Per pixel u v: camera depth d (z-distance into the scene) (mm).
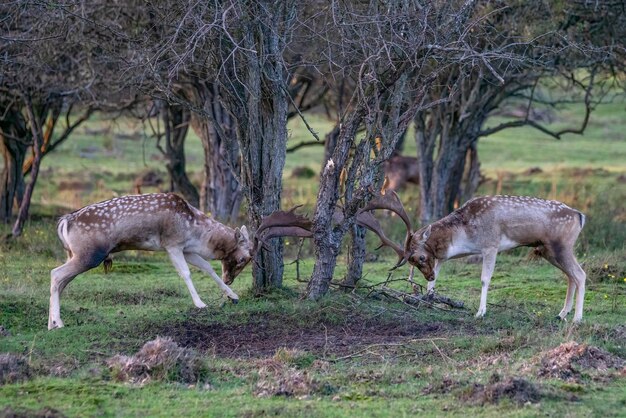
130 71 25719
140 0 28062
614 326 18469
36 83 32000
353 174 20609
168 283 25062
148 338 17641
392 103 20047
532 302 22094
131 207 19547
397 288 23938
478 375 14812
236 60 20859
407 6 19344
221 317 18969
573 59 32344
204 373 14891
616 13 30844
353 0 22484
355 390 14172
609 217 34250
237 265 20953
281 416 12742
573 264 19938
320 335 17969
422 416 12891
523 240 20078
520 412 12961
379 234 20922
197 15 19594
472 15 26562
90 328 18078
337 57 22688
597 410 13211
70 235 19109
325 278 20297
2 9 26078
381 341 17469
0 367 14680
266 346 17234
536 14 28422
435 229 20375
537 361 15289
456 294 23312
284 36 20656
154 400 13438
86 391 13758
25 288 22953
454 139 35312
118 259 29734
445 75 32281
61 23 26344
